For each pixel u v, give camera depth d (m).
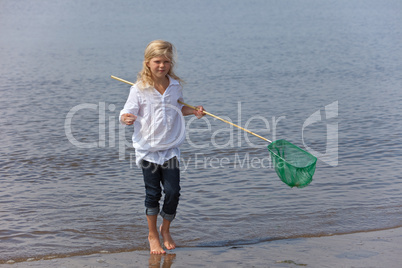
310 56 20.89
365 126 9.71
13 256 4.62
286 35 28.27
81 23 36.38
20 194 6.40
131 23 35.84
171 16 40.47
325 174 7.00
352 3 50.19
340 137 9.00
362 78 15.62
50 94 13.74
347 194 6.20
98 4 52.44
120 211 5.82
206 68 18.03
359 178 6.79
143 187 6.68
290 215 5.59
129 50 23.55
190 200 6.14
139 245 4.89
